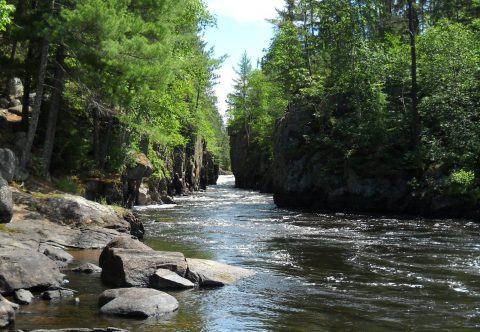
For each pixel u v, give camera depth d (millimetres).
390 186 29906
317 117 35750
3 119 23688
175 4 23312
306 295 10438
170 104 31406
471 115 29906
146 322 8281
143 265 10938
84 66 20750
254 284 11391
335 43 40125
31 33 19578
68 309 8758
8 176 18359
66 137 25406
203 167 67125
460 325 8492
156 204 36844
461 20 44156
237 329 8109
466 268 13336
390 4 46688
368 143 31781
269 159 60000
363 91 33906
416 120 30641
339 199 32031
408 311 9305
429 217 27609
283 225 23359
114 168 27438
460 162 28094
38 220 15852
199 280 11203
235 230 21297
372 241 18234
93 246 15125
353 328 8297
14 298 9164
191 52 32156
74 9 19766
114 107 24250
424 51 34938
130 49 19656
